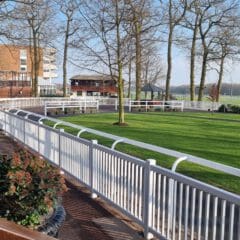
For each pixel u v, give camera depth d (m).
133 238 5.56
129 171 6.11
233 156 13.05
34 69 50.97
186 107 46.19
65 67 51.81
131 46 24.81
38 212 3.93
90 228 5.88
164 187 5.15
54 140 9.76
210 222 4.69
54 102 36.03
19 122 14.01
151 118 31.48
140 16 24.23
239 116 35.56
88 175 7.70
